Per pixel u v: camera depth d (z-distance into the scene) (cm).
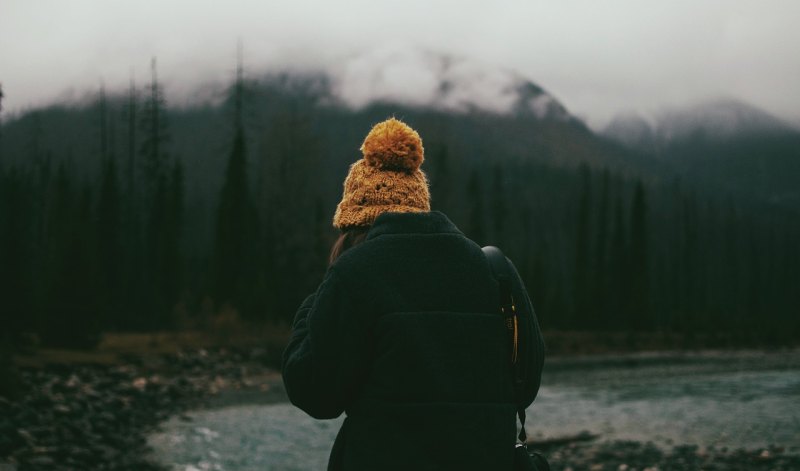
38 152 9725
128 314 3575
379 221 179
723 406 2161
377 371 165
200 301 4094
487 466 161
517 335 176
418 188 192
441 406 160
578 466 1177
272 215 5200
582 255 8400
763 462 1191
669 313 9425
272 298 3975
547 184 15638
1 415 1234
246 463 1151
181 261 4484
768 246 15238
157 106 5978
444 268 173
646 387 2919
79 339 2452
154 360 2538
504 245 8075
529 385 183
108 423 1439
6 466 933
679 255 12612
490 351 170
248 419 1658
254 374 2727
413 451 159
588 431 1594
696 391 2728
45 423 1259
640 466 1168
